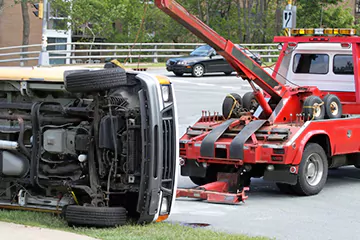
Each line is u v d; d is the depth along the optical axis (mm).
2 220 14984
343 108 22625
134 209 16109
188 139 20328
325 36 22906
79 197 15680
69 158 15328
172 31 98812
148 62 77000
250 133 19328
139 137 15070
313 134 19688
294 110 21219
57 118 15320
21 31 89062
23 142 15703
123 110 15039
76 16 85750
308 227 16406
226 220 16953
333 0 80312
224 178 19828
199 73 59344
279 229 16141
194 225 16250
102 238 13602
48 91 15773
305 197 20031
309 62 23516
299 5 82438
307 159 19719
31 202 15914
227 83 53969
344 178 23562
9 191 16188
